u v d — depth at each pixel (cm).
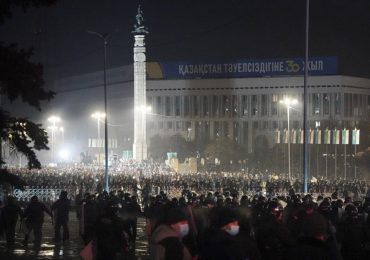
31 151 2939
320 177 14475
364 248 2117
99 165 16200
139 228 5294
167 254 1198
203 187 9356
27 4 2706
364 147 16638
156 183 9612
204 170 17788
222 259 1169
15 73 2723
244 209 2328
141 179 10500
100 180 9700
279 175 14238
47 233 4678
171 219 1243
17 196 7469
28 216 3569
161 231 1228
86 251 1809
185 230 1252
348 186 9244
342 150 16138
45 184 8356
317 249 1052
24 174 10656
